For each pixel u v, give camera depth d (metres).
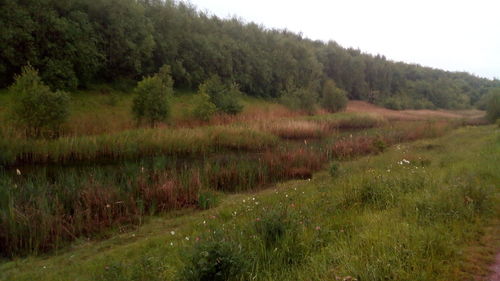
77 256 5.71
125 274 4.17
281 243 4.23
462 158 10.41
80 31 23.53
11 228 6.19
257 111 29.62
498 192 6.11
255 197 8.39
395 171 8.72
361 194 6.42
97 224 6.99
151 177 10.04
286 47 50.03
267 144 17.70
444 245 3.80
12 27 19.95
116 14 26.95
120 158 13.89
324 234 4.51
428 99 69.94
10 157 12.07
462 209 4.92
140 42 28.89
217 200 8.61
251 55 42.88
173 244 5.21
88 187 8.32
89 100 22.75
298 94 34.16
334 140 18.78
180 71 32.28
